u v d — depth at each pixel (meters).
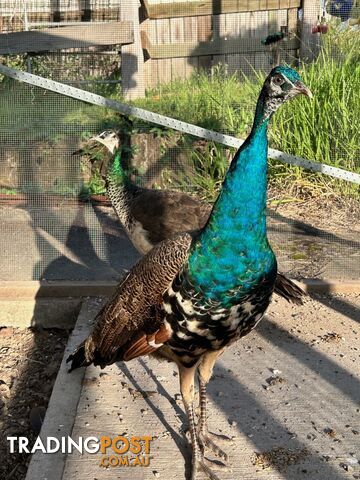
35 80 1.59
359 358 1.43
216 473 1.07
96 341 1.12
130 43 2.90
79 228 2.16
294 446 1.14
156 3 3.36
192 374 1.06
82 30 2.86
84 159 2.46
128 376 1.37
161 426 1.20
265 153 0.95
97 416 1.23
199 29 3.36
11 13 3.38
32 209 2.33
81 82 2.99
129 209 1.63
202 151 2.47
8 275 1.80
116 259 1.92
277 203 2.37
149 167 2.47
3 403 1.44
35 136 2.45
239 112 2.59
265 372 1.38
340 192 2.38
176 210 1.54
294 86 0.94
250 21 3.30
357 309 1.66
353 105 2.44
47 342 1.68
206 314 0.98
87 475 1.07
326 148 2.38
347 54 2.77
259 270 0.97
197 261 0.96
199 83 2.95
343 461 1.10
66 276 1.79
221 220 0.95
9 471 1.25
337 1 3.09
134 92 2.97
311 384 1.33
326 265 1.88
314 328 1.56
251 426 1.20
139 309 1.02
